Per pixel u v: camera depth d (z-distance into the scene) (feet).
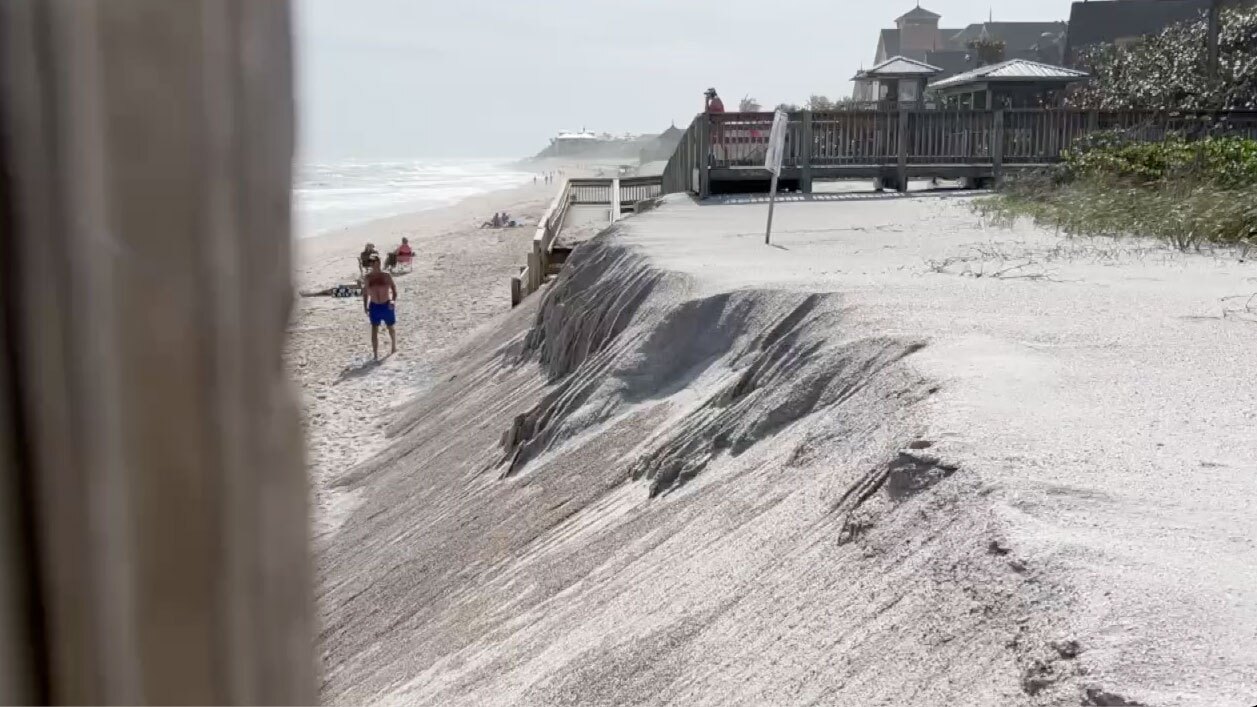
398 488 37.32
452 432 41.63
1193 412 16.46
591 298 40.78
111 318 1.77
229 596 1.92
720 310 29.86
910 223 51.75
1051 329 22.61
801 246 42.96
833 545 13.96
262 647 2.00
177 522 1.86
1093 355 20.29
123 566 1.80
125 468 1.80
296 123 2.05
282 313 2.03
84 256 1.74
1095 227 45.11
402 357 63.67
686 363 29.45
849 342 21.83
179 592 1.87
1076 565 10.65
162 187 1.80
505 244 133.39
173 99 1.80
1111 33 189.37
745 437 20.90
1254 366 19.43
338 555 32.55
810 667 11.34
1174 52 104.83
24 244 1.74
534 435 31.27
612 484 24.07
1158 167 54.80
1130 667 8.90
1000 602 10.57
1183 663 8.89
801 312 26.89
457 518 28.48
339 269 118.21
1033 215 51.65
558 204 94.89
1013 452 14.14
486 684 16.02
